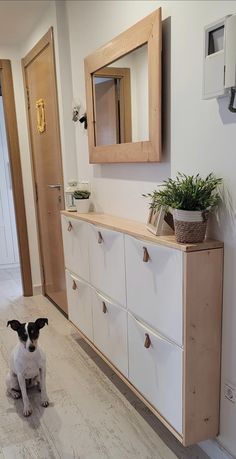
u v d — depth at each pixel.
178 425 1.47
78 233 2.28
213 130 1.35
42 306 3.43
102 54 2.03
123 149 1.93
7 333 2.88
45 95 2.91
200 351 1.41
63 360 2.41
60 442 1.70
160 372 1.55
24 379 1.91
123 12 1.88
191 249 1.30
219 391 1.48
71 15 2.46
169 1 1.51
